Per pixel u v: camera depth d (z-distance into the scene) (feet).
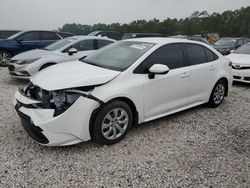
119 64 13.64
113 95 12.03
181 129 14.82
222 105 19.45
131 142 13.03
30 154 11.60
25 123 11.76
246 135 14.38
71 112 11.19
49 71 13.42
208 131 14.70
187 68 15.70
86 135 11.75
